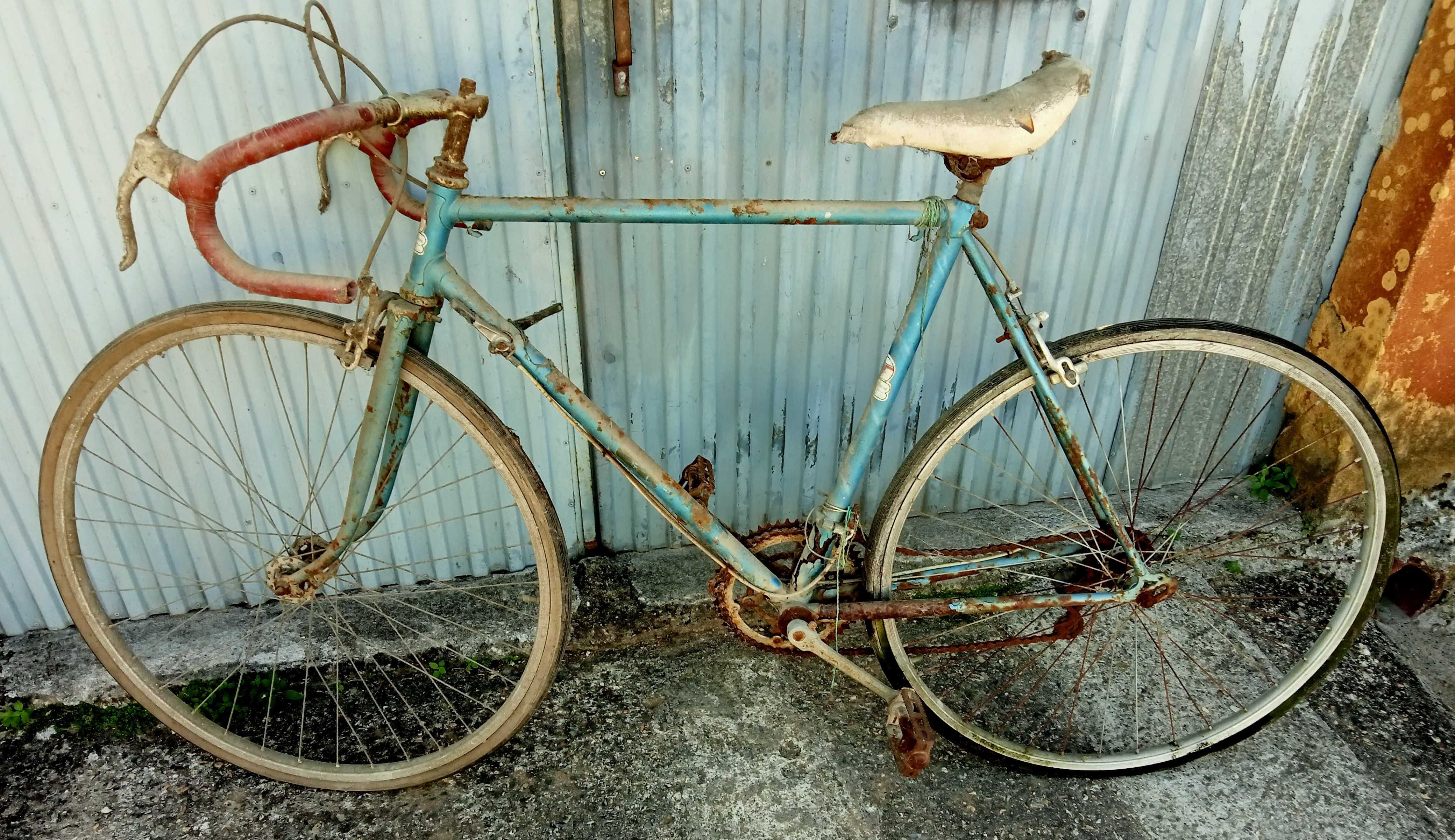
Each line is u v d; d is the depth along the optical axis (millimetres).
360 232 1936
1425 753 2021
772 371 2299
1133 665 2242
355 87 1791
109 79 1705
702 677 2188
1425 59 2094
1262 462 2686
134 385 2021
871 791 1924
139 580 2252
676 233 2049
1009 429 2541
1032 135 1453
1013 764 1975
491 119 1859
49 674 2129
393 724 2088
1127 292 2389
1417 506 2445
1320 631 2348
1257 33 2066
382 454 1773
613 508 2424
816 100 1978
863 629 2314
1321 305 2484
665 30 1841
